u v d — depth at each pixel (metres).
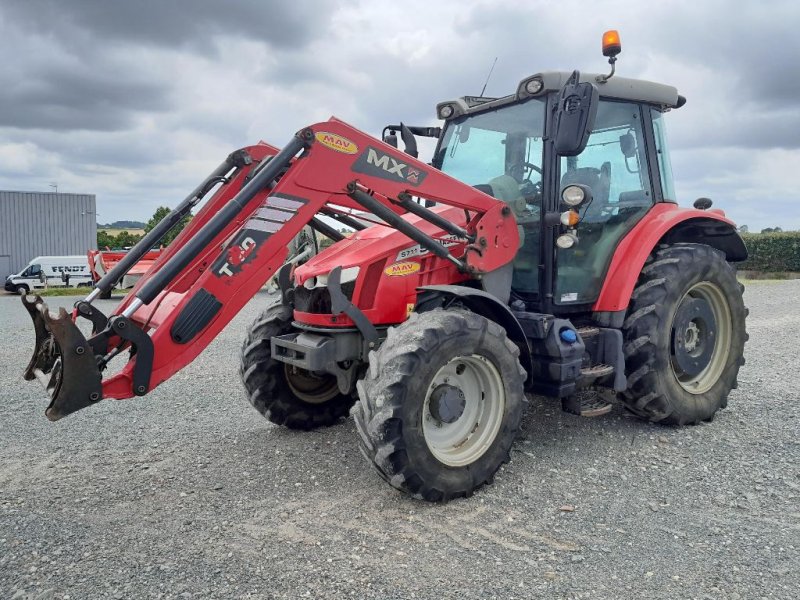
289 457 3.90
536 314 3.81
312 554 2.65
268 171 3.23
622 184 4.40
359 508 3.12
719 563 2.54
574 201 3.69
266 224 3.25
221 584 2.41
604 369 4.00
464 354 3.20
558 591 2.35
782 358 6.81
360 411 3.08
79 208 34.94
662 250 4.44
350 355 3.68
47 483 3.51
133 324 2.99
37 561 2.60
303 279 3.78
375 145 3.45
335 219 4.29
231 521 2.99
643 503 3.14
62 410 2.86
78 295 20.03
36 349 3.30
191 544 2.75
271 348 4.07
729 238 5.07
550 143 3.95
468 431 3.38
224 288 3.18
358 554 2.65
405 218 3.94
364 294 3.66
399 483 3.05
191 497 3.29
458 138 4.64
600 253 4.23
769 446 3.93
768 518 2.95
